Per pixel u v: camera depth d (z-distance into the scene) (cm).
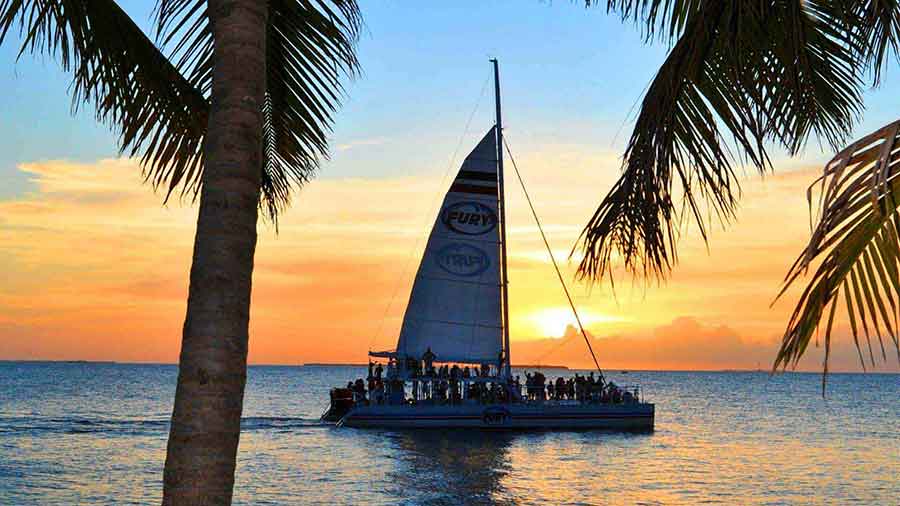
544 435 4659
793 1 674
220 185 503
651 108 664
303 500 2766
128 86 763
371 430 4669
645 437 4775
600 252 689
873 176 381
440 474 3391
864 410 9375
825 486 3234
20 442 4384
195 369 486
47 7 732
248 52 519
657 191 662
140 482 3017
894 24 679
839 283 437
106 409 7444
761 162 695
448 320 4819
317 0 768
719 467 3778
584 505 2758
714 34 646
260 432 5184
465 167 4872
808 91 762
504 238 4891
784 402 11625
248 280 504
